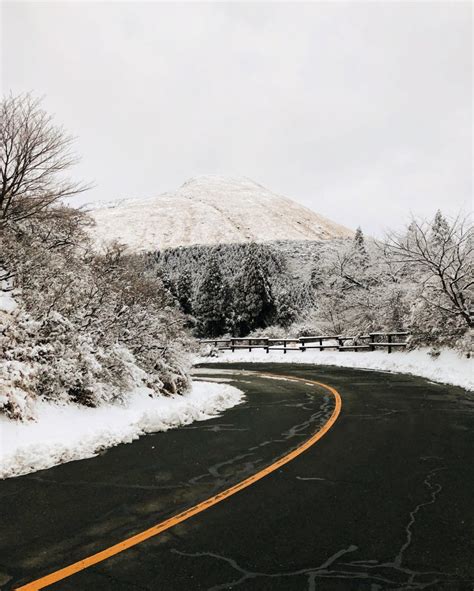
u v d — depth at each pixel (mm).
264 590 3461
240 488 5824
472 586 3510
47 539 4352
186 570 3758
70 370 9875
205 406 12195
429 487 5762
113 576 3664
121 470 6691
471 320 17828
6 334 9312
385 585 3525
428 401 12523
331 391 15273
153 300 17516
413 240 19969
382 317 26594
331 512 4980
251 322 46062
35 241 12320
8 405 8047
